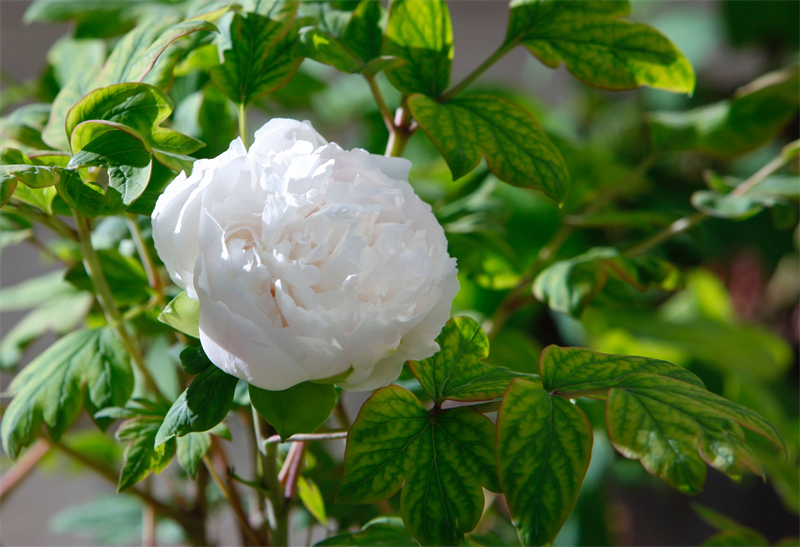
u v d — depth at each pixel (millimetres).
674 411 847
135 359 976
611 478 2164
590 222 1172
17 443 922
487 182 1277
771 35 2398
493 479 867
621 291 1120
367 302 823
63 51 1211
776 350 1876
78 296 1136
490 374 909
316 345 798
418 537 856
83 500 2254
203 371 856
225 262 797
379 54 1016
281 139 853
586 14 981
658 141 1272
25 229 1051
